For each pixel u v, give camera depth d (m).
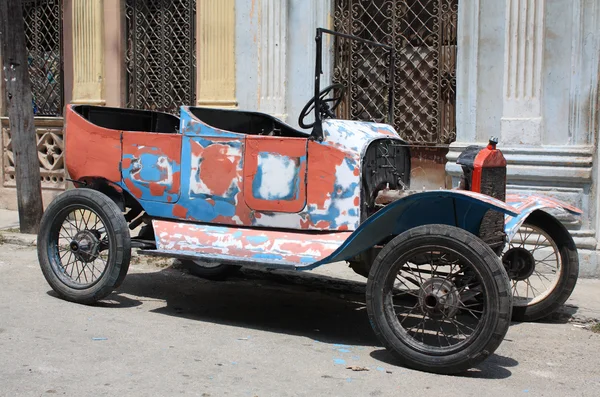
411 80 8.23
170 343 4.88
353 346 5.04
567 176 7.02
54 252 6.07
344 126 5.30
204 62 9.16
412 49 8.20
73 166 6.27
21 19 8.48
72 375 4.16
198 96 9.29
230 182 5.56
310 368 4.47
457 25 7.77
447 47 7.96
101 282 5.76
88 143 6.18
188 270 7.41
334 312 6.08
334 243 5.12
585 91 7.00
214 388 4.04
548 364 4.78
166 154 5.84
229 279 7.17
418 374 4.43
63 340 4.83
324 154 5.21
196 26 9.35
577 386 4.35
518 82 7.26
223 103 9.04
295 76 8.61
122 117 6.81
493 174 5.04
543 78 7.17
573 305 6.12
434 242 4.43
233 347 4.86
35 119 10.62
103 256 7.56
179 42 9.62
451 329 5.50
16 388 3.93
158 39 9.79
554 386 4.33
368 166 5.22
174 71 9.71
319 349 4.92
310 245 5.19
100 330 5.12
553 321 5.91
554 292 5.79
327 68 8.52
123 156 6.01
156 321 5.48
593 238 7.03
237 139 5.52
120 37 9.95
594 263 6.96
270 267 5.15
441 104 8.03
